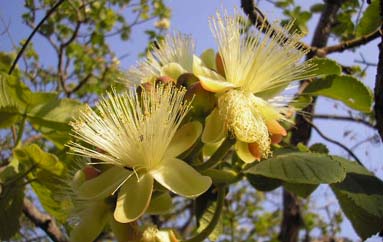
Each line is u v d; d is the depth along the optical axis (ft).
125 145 1.14
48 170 1.46
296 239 2.02
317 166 1.20
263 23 1.25
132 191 1.10
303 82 1.59
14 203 1.51
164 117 1.14
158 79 1.21
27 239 2.55
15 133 1.82
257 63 1.21
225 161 1.48
